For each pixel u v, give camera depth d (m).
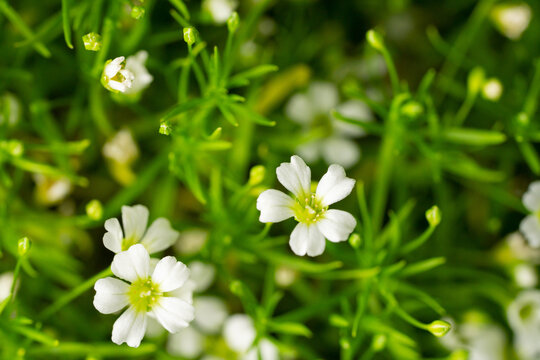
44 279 0.17
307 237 0.14
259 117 0.15
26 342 0.15
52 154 0.17
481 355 0.17
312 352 0.17
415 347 0.17
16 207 0.17
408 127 0.16
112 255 0.17
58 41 0.17
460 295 0.17
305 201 0.14
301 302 0.17
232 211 0.16
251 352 0.16
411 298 0.17
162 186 0.17
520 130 0.17
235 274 0.17
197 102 0.15
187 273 0.14
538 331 0.16
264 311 0.15
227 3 0.16
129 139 0.17
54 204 0.17
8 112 0.16
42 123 0.17
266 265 0.17
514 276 0.17
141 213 0.14
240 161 0.17
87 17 0.16
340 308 0.17
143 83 0.16
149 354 0.17
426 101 0.16
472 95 0.17
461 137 0.16
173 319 0.14
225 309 0.17
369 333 0.16
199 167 0.17
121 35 0.16
